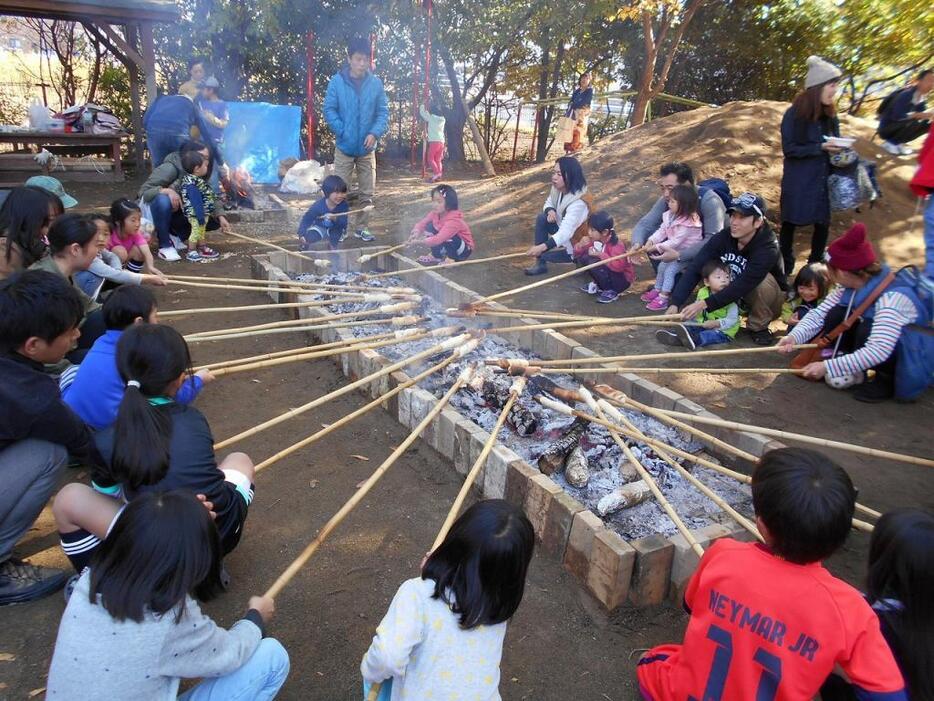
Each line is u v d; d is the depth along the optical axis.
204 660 2.30
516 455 4.06
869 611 2.19
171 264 8.27
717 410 5.22
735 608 2.29
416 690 2.20
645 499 3.91
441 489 4.30
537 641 3.24
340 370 5.79
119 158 12.27
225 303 7.18
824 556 2.21
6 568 3.31
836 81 6.46
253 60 14.59
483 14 14.54
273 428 4.89
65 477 4.25
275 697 2.88
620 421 4.33
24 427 3.14
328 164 14.03
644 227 7.29
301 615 3.32
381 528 3.93
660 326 6.75
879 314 4.98
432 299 7.21
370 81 9.12
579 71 16.78
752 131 10.09
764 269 5.83
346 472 4.43
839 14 14.27
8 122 15.96
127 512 2.16
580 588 3.57
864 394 5.42
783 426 5.02
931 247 5.50
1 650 3.04
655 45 14.08
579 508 3.60
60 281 3.25
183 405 3.16
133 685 2.13
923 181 5.50
